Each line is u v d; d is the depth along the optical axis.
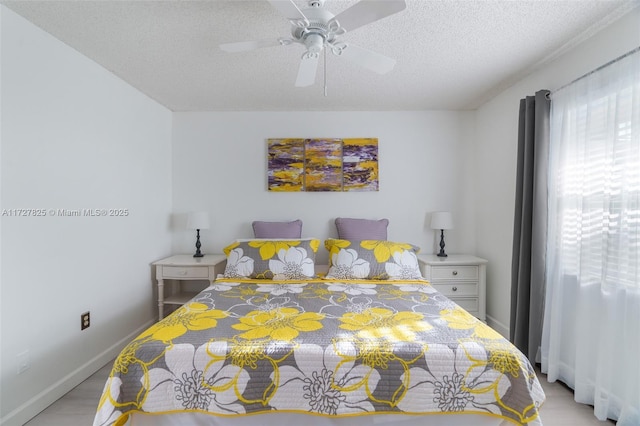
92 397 1.92
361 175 3.24
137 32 1.85
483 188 3.10
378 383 1.28
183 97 2.90
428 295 2.07
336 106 3.13
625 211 1.63
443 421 1.33
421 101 3.00
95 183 2.23
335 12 1.66
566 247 2.04
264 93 2.79
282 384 1.28
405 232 3.27
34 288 1.77
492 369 1.28
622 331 1.64
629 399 1.56
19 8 1.62
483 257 3.11
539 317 2.21
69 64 2.00
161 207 3.11
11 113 1.65
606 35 1.79
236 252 2.58
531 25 1.77
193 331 1.46
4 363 1.61
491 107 2.96
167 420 1.30
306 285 2.32
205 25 1.78
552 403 1.86
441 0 1.56
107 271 2.36
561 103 2.08
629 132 1.62
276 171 3.24
